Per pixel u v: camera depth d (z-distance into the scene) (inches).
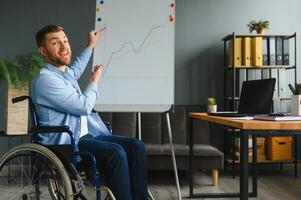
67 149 60.9
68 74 72.6
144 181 69.3
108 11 100.0
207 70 145.1
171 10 99.5
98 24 99.3
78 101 66.0
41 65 112.9
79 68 83.1
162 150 116.7
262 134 56.0
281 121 58.7
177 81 145.1
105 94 95.9
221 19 144.6
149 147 120.3
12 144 140.9
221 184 119.8
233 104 130.3
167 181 124.6
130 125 135.3
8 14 142.4
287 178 128.4
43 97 65.6
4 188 95.7
